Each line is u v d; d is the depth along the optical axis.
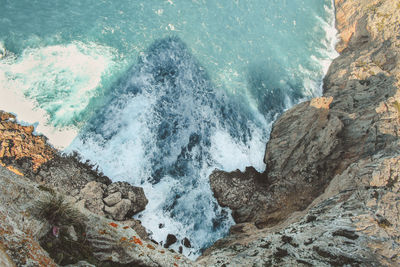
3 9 27.22
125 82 27.52
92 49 27.86
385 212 16.86
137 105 26.91
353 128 24.75
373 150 22.75
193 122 27.59
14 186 9.29
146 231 22.36
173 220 23.38
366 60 29.39
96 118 25.45
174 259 12.09
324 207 19.25
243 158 27.39
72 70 26.39
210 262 17.12
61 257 9.10
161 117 26.98
